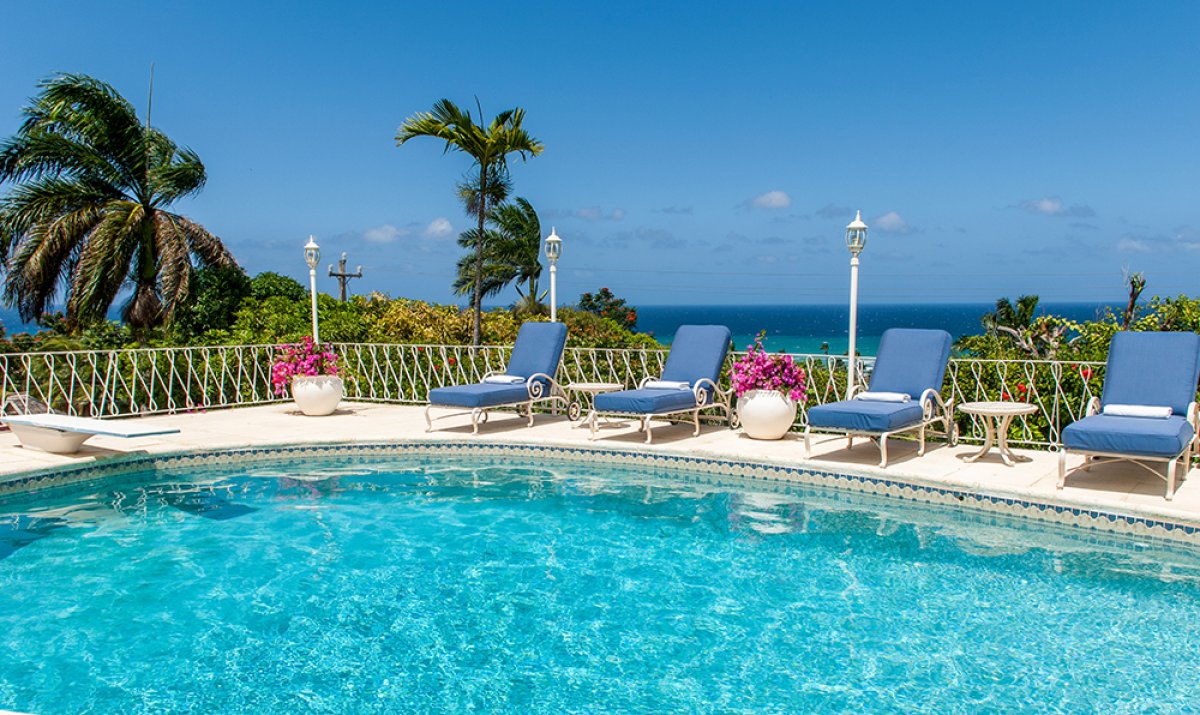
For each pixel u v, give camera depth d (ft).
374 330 50.31
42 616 13.25
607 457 23.93
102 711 10.28
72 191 52.06
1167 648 11.64
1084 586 13.94
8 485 20.10
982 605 13.28
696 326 26.99
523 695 10.64
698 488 21.04
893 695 10.46
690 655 11.73
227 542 17.02
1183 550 15.42
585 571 15.20
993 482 18.28
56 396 33.37
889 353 22.88
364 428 27.55
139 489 21.29
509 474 22.88
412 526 18.10
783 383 23.93
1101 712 9.96
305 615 13.30
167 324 53.06
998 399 24.49
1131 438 16.30
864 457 21.45
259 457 24.63
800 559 15.64
